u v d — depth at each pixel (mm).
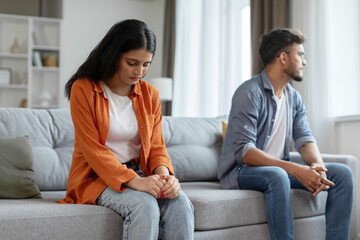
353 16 2949
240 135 2010
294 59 2123
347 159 2217
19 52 5910
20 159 1830
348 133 2879
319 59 3061
